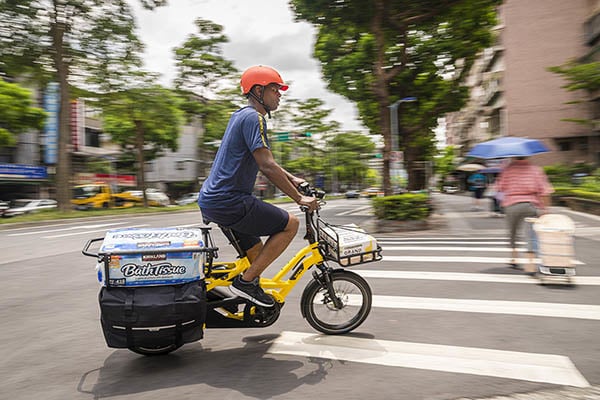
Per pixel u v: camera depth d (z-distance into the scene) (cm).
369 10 1361
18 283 587
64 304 479
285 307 439
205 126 4044
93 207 3047
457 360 294
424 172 2850
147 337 276
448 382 262
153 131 3359
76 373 292
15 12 1886
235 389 261
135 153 3806
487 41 1828
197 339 289
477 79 4225
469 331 351
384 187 1452
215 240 996
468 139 5500
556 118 2939
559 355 298
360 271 595
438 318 387
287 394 252
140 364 305
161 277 278
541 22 2981
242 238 321
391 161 1493
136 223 1717
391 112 2067
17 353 332
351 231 353
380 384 262
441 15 1549
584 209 1546
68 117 2166
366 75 1914
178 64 3656
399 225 1155
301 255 344
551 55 2962
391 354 308
